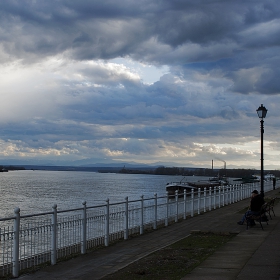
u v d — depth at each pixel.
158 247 13.54
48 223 10.95
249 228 17.31
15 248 9.59
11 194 78.56
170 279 9.09
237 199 35.31
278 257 10.99
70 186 119.00
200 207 24.78
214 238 15.01
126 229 15.21
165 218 19.05
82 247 12.30
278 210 24.94
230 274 9.19
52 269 10.36
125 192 92.69
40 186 116.19
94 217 13.15
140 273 9.65
